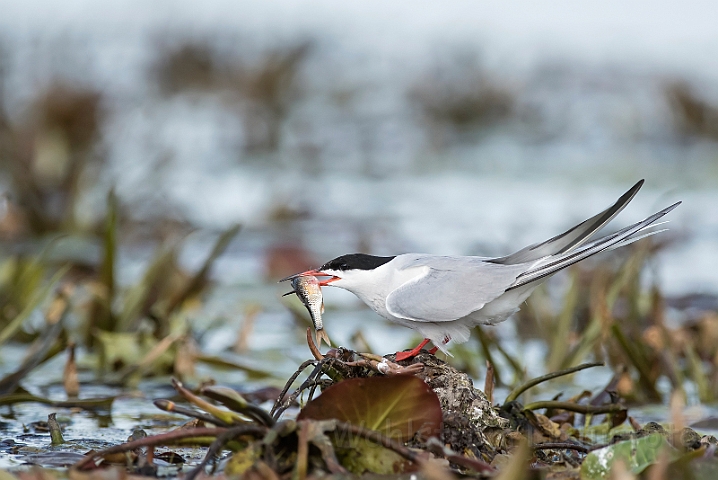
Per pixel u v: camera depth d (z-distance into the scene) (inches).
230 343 420.5
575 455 251.4
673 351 370.6
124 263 565.3
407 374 222.2
